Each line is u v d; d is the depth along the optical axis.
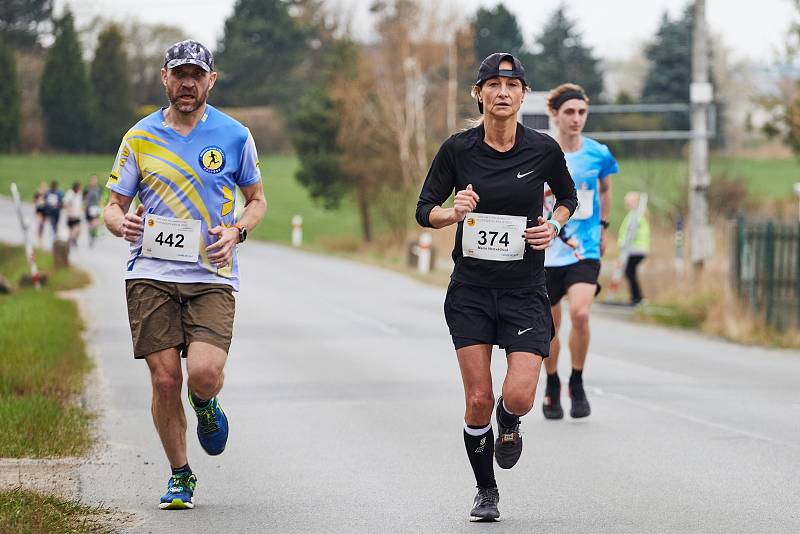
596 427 23.33
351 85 107.88
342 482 18.45
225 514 16.31
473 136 15.85
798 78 67.19
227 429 16.66
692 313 47.75
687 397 27.64
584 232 23.53
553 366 23.98
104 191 16.33
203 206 15.84
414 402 26.42
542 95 36.19
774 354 38.78
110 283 60.34
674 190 95.94
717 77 179.00
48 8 198.25
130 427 23.25
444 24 109.06
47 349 30.55
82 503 16.73
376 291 60.31
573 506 16.88
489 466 15.98
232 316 16.05
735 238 45.94
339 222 139.00
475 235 15.68
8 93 177.12
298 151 112.12
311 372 31.23
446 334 40.72
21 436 20.89
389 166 104.81
